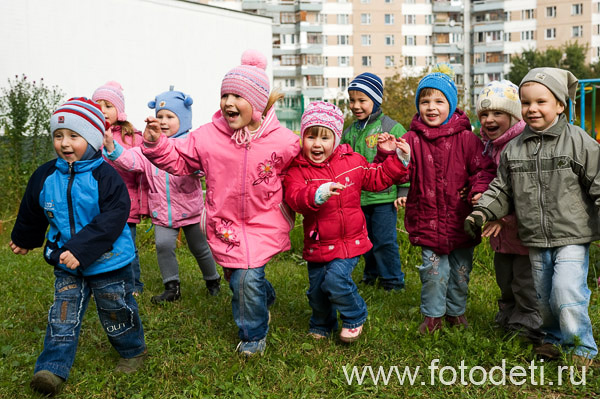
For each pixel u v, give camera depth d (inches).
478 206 142.9
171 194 193.0
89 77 725.3
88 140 127.6
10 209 378.6
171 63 812.6
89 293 132.2
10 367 137.0
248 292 142.1
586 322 133.2
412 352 146.2
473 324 165.2
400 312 178.7
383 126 217.2
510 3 2662.4
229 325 166.2
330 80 2620.6
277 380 130.7
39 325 171.2
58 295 128.0
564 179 134.3
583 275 134.5
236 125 140.5
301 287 210.7
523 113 138.3
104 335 159.8
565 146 134.7
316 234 147.1
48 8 685.9
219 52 875.4
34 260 252.1
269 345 150.2
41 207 130.7
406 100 853.2
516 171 140.2
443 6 2672.2
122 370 135.7
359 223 149.8
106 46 740.0
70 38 706.2
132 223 205.2
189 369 136.3
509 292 162.9
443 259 158.6
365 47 2632.9
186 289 210.4
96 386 127.8
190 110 214.7
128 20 759.1
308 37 2596.0
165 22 802.8
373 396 124.3
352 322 148.3
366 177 151.2
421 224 158.7
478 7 2719.0
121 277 132.6
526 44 2647.6
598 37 2532.0
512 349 144.0
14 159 393.1
